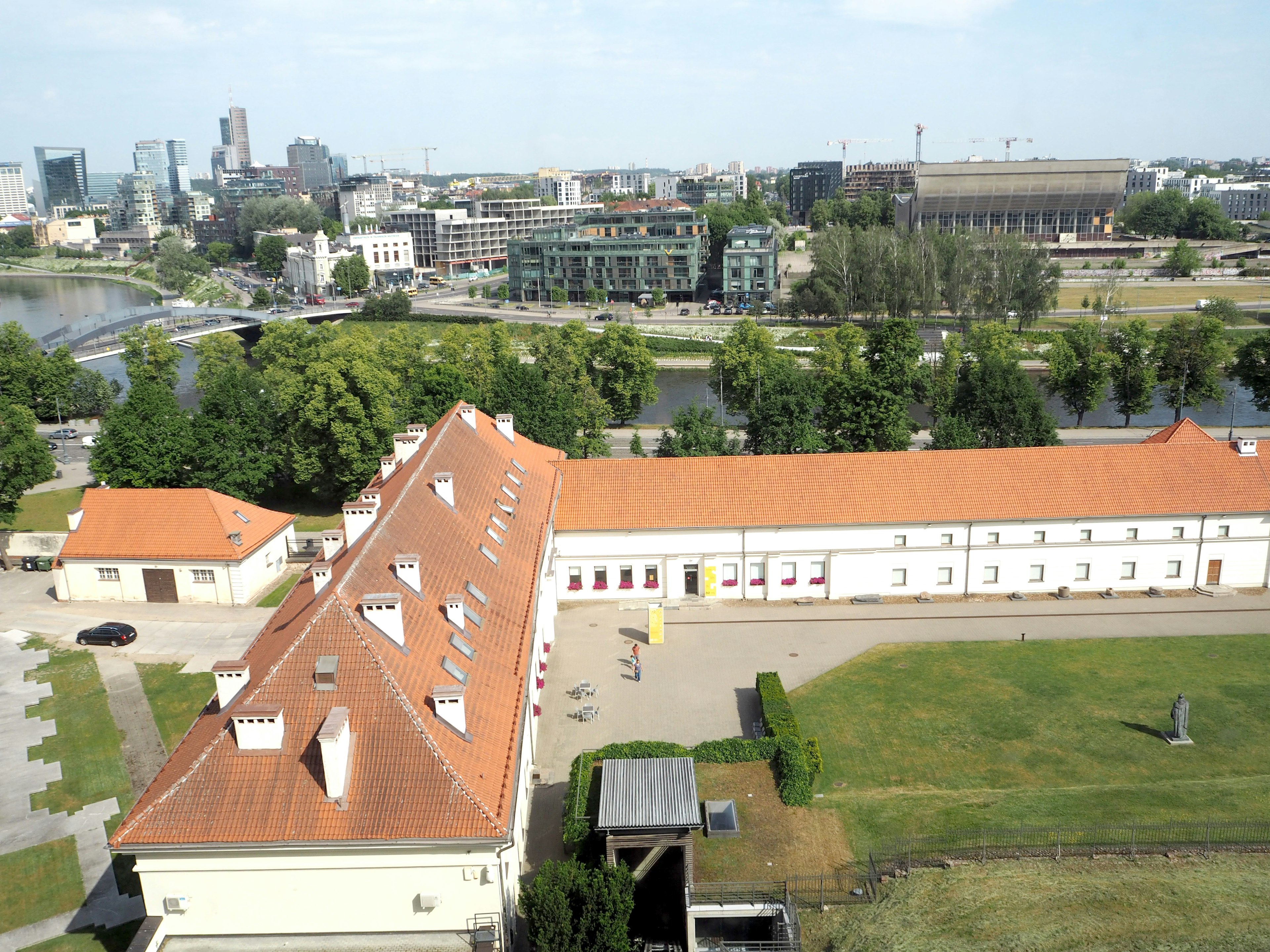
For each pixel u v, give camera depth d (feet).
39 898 164.04
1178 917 140.87
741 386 495.82
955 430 341.00
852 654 246.06
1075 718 212.84
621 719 216.33
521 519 231.50
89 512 290.76
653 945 144.56
